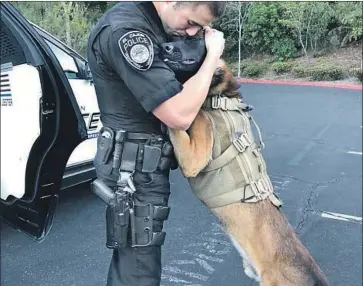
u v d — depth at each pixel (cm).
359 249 350
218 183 190
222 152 188
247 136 195
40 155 204
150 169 176
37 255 324
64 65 345
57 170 205
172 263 321
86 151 353
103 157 178
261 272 198
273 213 201
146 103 159
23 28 184
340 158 542
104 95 174
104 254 332
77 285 293
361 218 400
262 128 652
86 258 325
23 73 224
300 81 835
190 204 420
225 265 320
